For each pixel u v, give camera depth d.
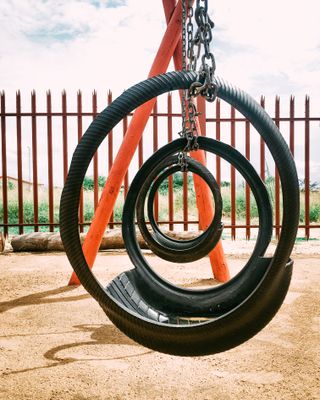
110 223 8.02
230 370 2.39
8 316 3.48
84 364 2.46
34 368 2.39
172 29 4.71
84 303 3.90
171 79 1.61
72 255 1.57
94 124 1.55
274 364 2.46
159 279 2.22
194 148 2.23
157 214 8.00
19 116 8.02
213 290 2.17
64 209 1.53
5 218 8.17
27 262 6.02
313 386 2.17
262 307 1.54
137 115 4.71
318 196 15.71
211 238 2.27
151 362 2.51
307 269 5.43
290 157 1.52
